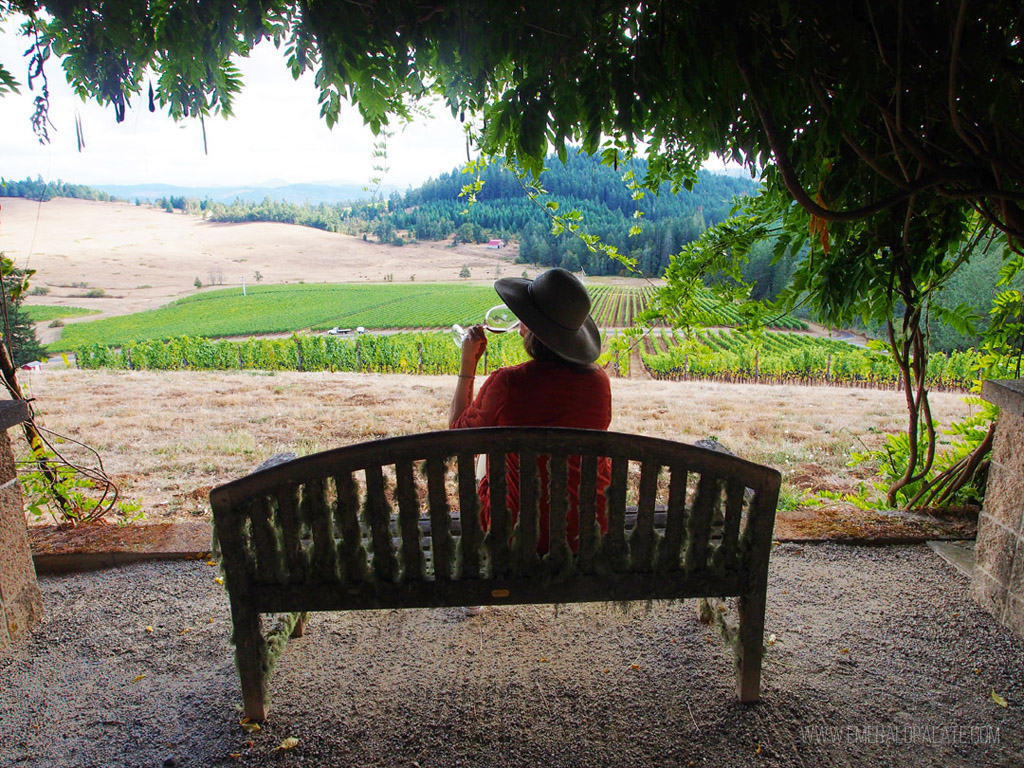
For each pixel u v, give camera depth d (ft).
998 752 5.92
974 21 5.40
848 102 5.46
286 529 5.48
